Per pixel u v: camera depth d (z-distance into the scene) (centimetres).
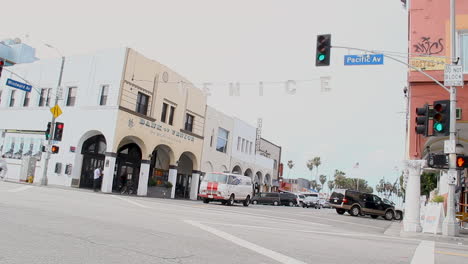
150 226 867
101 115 2689
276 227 1194
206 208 1900
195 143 3534
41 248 538
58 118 2900
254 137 4756
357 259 669
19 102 3175
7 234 607
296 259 621
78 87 2869
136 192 2973
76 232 686
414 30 1792
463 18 1734
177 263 519
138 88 2825
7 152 3108
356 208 3225
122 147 2978
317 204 5162
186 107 3397
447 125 1350
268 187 5297
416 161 1603
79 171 2745
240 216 1550
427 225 1499
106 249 571
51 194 1584
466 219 1941
